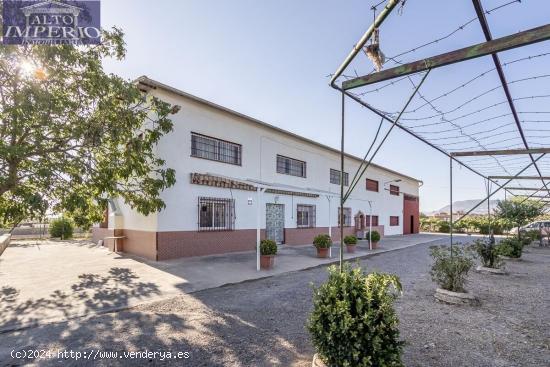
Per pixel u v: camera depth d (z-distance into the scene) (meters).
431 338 4.07
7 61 4.77
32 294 5.83
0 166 4.86
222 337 4.05
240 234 12.11
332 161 18.39
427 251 14.38
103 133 5.88
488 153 7.51
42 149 5.29
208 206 11.05
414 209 30.11
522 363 3.41
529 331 4.35
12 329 4.21
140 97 6.63
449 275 5.91
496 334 4.23
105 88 5.93
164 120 7.18
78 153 5.96
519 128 5.52
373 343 2.69
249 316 4.88
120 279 7.10
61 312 4.89
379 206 23.50
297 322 4.62
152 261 9.30
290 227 15.00
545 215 25.91
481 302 5.76
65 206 5.30
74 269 8.14
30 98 4.81
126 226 10.91
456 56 2.90
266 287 6.82
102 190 6.16
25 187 5.09
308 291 6.48
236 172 12.13
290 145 15.20
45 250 11.63
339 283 3.03
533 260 11.60
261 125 13.36
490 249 8.87
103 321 4.57
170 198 9.77
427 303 5.67
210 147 11.33
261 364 3.36
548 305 5.61
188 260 9.70
